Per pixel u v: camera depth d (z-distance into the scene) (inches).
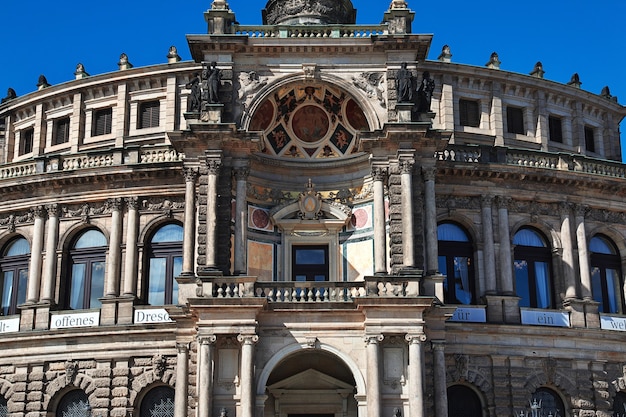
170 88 2448.3
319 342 1834.4
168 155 2215.8
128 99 2480.3
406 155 1945.1
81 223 2228.1
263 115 2082.9
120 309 2122.3
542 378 2076.8
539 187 2230.6
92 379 2084.2
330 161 2134.6
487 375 2048.5
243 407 1758.1
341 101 2097.7
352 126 2111.2
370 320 1801.2
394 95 2016.5
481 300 2127.2
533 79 2492.6
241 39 2015.3
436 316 1895.9
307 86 2070.6
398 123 1931.6
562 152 2377.0
